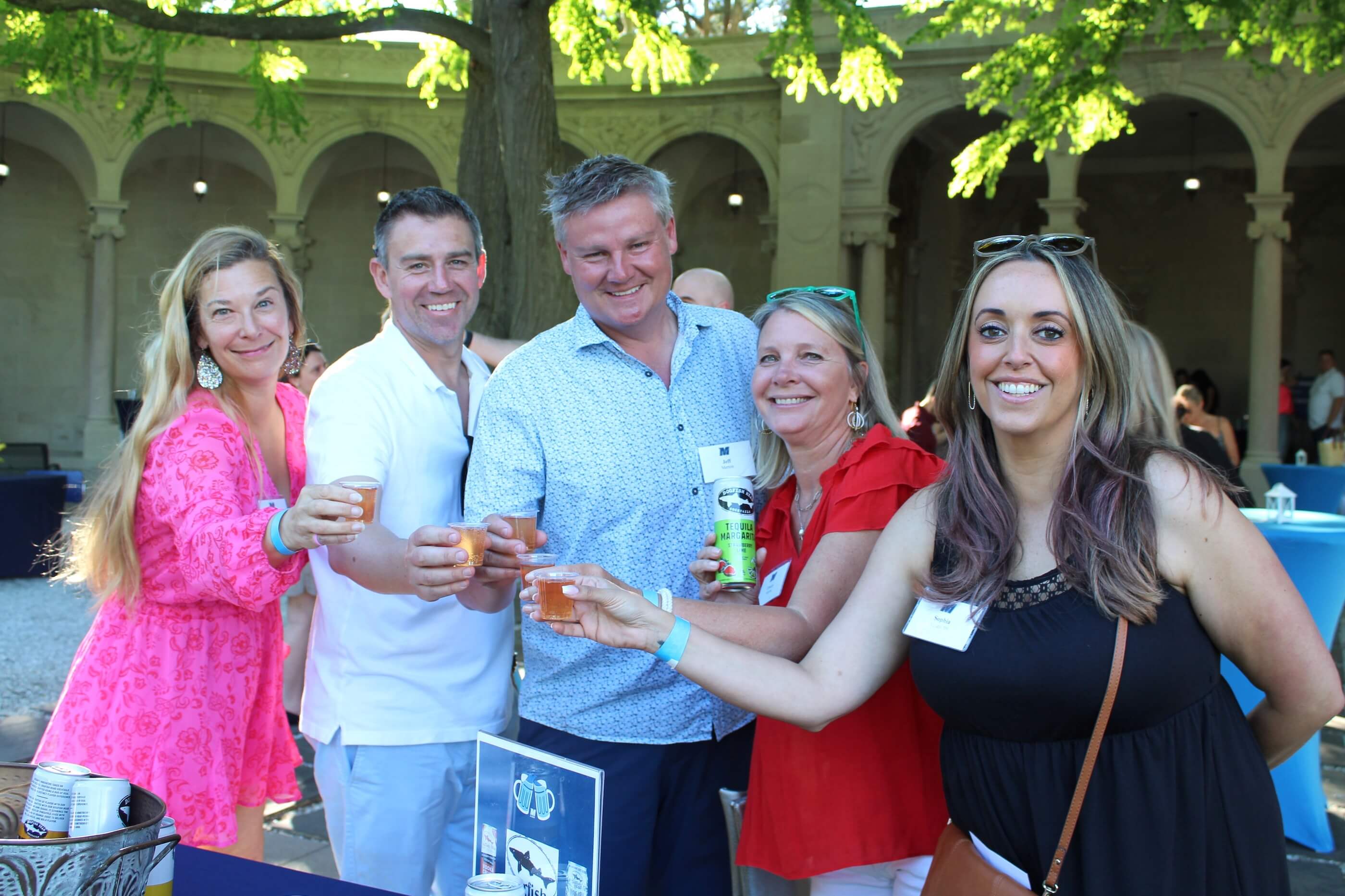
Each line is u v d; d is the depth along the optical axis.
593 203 2.35
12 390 17.41
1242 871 1.59
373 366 2.60
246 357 2.51
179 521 2.26
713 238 17.81
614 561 2.50
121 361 17.66
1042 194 18.31
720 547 2.24
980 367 1.73
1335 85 12.93
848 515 2.09
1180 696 1.61
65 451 17.48
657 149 15.92
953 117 16.05
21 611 8.02
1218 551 1.61
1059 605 1.66
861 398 2.37
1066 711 1.63
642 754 2.45
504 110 7.29
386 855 2.55
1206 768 1.61
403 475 2.59
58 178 17.48
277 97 10.57
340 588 2.56
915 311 17.69
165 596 2.39
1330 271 17.39
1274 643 1.62
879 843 2.07
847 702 1.87
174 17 7.41
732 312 2.74
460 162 8.05
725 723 2.51
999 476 1.81
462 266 2.63
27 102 15.43
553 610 1.85
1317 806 3.99
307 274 18.22
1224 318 17.88
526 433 2.47
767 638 1.99
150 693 2.38
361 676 2.54
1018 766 1.68
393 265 2.61
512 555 2.22
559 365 2.50
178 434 2.38
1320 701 1.64
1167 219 18.19
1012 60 9.09
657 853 2.53
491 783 1.85
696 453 2.53
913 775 2.11
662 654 1.87
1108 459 1.67
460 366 2.88
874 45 8.77
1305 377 17.50
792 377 2.26
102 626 2.44
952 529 1.79
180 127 17.09
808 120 14.66
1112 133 9.14
